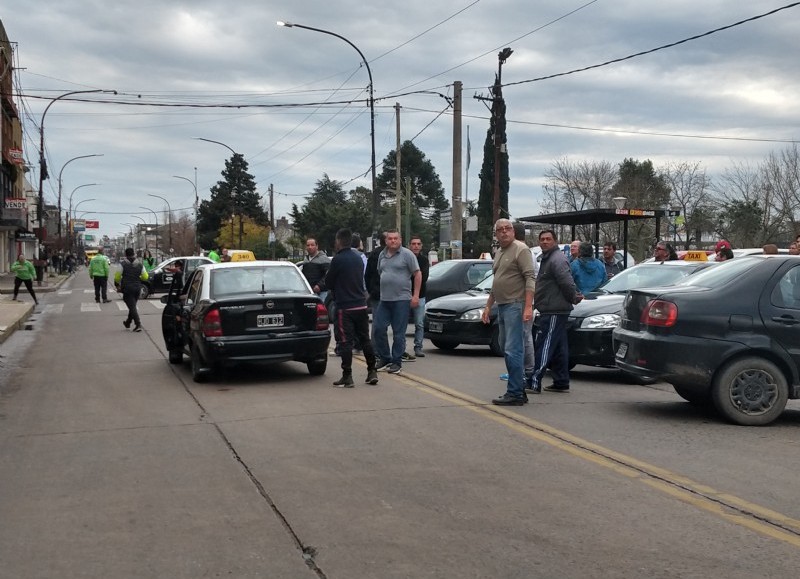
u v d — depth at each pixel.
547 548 4.49
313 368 10.87
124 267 18.19
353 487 5.66
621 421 7.86
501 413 8.23
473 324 12.78
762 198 46.72
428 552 4.44
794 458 6.43
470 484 5.72
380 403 8.82
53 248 73.69
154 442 7.11
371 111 31.55
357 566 4.25
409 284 11.02
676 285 8.34
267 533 4.76
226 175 95.44
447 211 32.06
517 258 8.49
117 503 5.36
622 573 4.14
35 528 4.89
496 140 27.70
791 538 4.64
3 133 49.50
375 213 32.28
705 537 4.66
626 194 55.03
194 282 11.42
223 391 9.80
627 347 8.24
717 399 7.67
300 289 10.91
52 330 19.11
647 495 5.45
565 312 9.32
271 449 6.77
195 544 4.59
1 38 48.31
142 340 16.33
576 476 5.92
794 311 7.70
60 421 8.14
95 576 4.16
